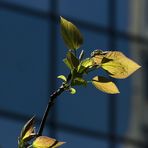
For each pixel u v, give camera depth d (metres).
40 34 22.38
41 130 2.85
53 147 2.82
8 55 22.03
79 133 22.95
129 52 24.36
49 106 2.85
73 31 2.79
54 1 22.70
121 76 2.75
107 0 23.97
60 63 22.23
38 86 22.16
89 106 23.17
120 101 23.81
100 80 2.79
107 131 23.55
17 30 22.12
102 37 23.91
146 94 24.17
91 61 2.83
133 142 23.94
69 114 22.67
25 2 22.25
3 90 21.81
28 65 22.11
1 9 22.02
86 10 23.61
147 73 24.17
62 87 2.85
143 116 24.06
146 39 24.61
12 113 21.58
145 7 24.48
